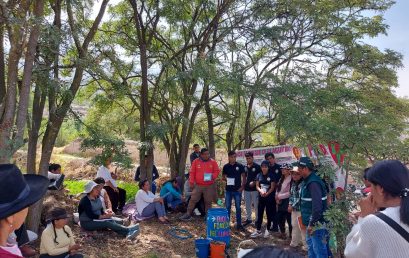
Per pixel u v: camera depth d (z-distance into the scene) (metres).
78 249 6.17
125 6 12.37
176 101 12.73
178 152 13.27
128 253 7.50
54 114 7.75
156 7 10.95
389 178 2.26
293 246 7.94
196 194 9.91
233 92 9.05
